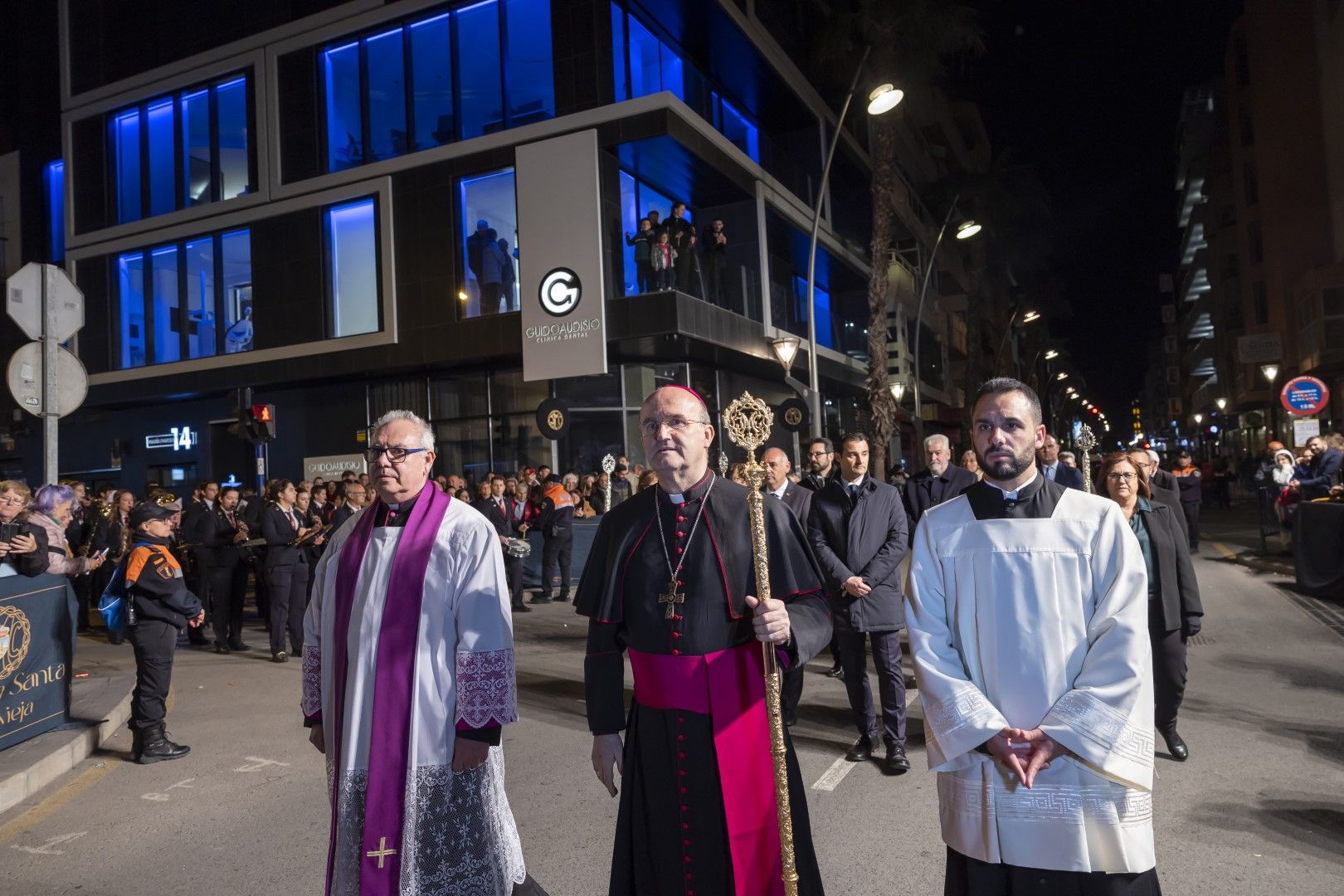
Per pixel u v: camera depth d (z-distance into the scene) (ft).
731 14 64.64
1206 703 21.62
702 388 68.49
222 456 73.05
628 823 9.41
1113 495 17.51
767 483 23.47
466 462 64.85
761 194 70.03
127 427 76.28
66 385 23.81
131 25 73.72
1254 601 36.01
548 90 59.16
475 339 60.39
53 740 20.18
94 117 75.36
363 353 63.62
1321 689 22.52
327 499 46.42
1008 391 8.93
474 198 61.21
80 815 16.88
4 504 19.34
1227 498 99.30
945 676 8.55
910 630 9.04
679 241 58.03
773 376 78.59
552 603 45.06
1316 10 104.32
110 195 74.79
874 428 67.05
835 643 26.40
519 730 21.75
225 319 69.62
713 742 9.12
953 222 143.33
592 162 56.54
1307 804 15.21
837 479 19.43
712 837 9.01
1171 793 15.89
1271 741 18.60
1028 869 8.23
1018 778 8.05
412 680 9.98
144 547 20.31
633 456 62.80
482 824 10.25
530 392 63.21
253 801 17.33
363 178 63.77
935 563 9.07
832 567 18.17
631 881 9.30
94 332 74.54
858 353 98.58
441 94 62.49
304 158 66.44
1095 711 7.93
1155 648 17.57
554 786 17.53
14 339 85.97
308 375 65.41
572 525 47.14
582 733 21.45
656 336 56.08
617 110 56.44
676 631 9.40
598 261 56.13
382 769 9.73
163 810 17.02
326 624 10.62
